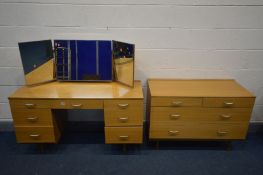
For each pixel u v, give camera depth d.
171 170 1.95
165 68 2.28
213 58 2.24
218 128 2.05
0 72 2.24
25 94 1.88
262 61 2.26
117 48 2.01
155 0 2.03
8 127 2.46
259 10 2.06
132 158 2.08
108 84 2.10
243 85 2.36
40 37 2.13
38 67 2.04
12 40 2.13
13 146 2.23
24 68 1.99
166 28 2.12
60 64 2.08
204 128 2.05
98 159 2.06
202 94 1.95
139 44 2.18
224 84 2.19
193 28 2.13
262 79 2.33
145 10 2.06
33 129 1.96
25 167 1.96
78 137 2.38
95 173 1.90
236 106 1.96
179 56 2.23
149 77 2.31
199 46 2.20
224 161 2.06
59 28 2.11
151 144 2.27
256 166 2.00
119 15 2.07
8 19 2.05
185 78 2.32
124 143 2.06
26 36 2.12
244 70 2.29
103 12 2.06
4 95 2.34
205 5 2.05
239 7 2.06
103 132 2.47
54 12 2.05
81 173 1.90
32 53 1.99
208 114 1.99
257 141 2.35
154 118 2.01
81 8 2.04
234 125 2.04
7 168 1.95
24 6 2.02
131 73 1.98
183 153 2.15
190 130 2.06
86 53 2.07
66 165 1.99
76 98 1.83
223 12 2.07
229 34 2.15
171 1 2.03
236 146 2.27
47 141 2.02
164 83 2.20
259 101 2.42
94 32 2.13
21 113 1.89
